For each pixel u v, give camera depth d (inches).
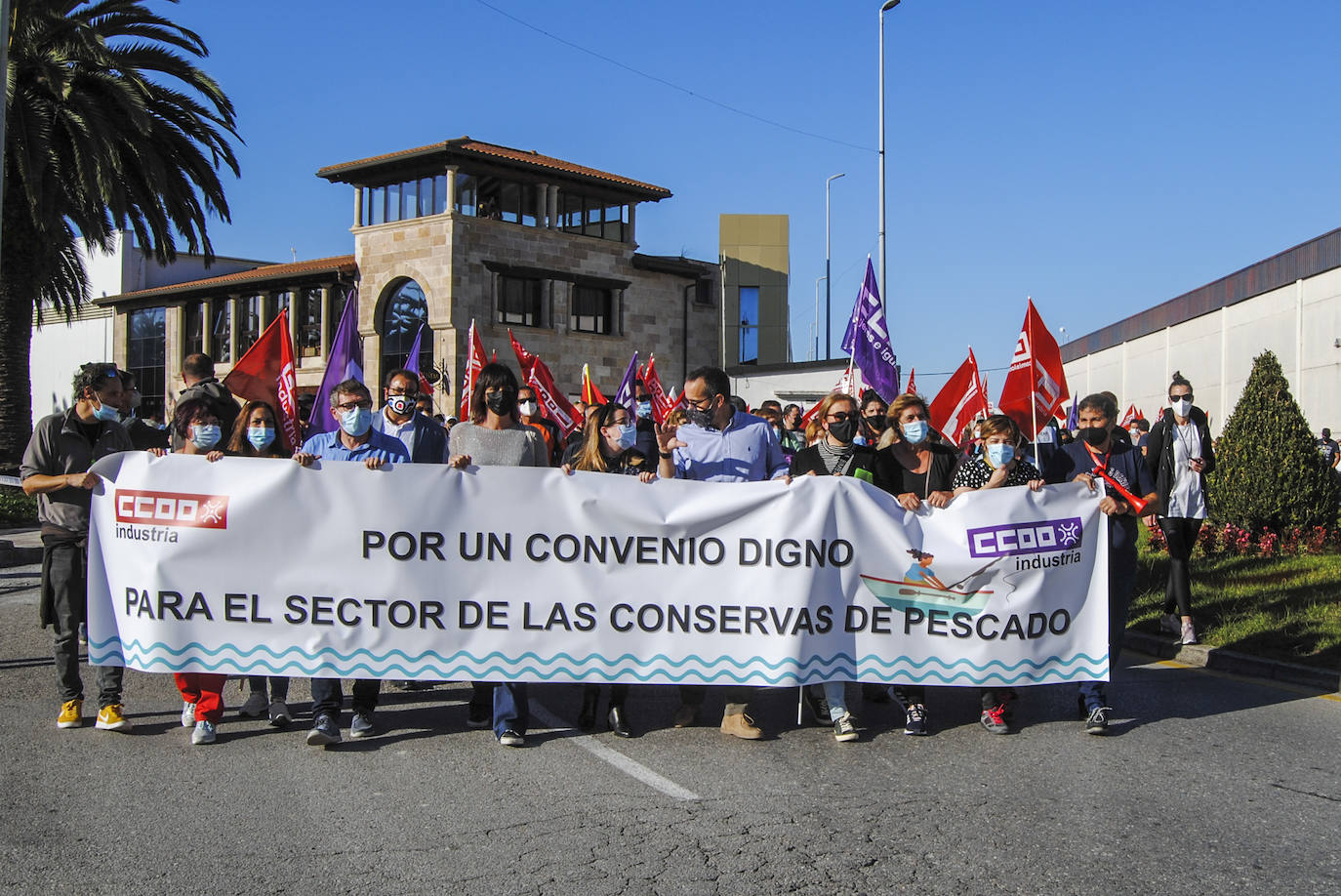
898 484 276.1
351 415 254.4
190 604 247.6
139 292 1850.4
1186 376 1241.4
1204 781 222.5
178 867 174.2
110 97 775.1
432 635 249.8
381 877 170.7
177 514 248.4
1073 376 1825.8
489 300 1460.4
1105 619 261.7
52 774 219.9
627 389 401.7
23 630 375.9
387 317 1501.0
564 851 181.6
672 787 215.6
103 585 250.2
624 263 1617.9
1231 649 345.7
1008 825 195.8
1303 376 939.3
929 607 257.6
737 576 254.7
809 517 254.8
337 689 249.1
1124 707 288.4
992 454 270.2
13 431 826.2
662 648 253.4
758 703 289.7
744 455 273.4
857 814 200.5
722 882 169.9
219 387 331.9
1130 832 193.0
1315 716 277.7
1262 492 552.7
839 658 255.6
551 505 252.4
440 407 1417.3
